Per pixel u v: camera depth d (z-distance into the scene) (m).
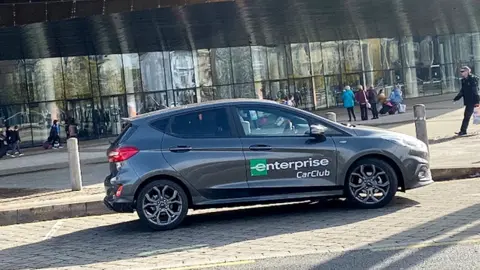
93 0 21.56
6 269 7.37
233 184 8.91
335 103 45.25
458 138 17.50
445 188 10.74
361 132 9.30
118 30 27.31
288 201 9.08
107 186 9.04
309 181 9.03
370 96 30.50
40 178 17.30
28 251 8.38
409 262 6.37
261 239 7.94
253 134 9.08
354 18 32.28
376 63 47.19
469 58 52.22
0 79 35.75
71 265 7.32
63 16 21.73
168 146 8.89
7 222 10.77
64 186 14.48
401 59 48.50
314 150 9.03
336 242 7.41
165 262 7.09
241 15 26.81
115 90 38.50
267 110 9.21
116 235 8.99
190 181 8.86
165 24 26.91
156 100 39.53
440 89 50.59
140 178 8.74
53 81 36.97
